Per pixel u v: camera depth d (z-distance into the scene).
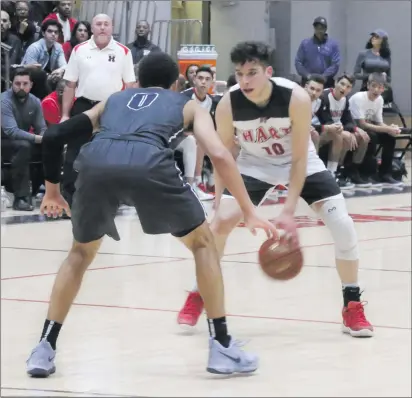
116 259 9.48
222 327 5.36
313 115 15.80
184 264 9.22
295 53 19.88
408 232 11.75
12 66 13.34
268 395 4.91
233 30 18.52
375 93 16.80
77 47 11.93
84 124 5.31
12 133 12.65
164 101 5.33
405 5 23.36
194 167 14.15
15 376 5.27
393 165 17.50
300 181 6.02
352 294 6.38
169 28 14.94
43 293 7.68
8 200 13.21
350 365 5.57
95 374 5.33
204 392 4.97
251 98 5.92
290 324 6.70
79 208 5.20
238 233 11.60
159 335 6.31
